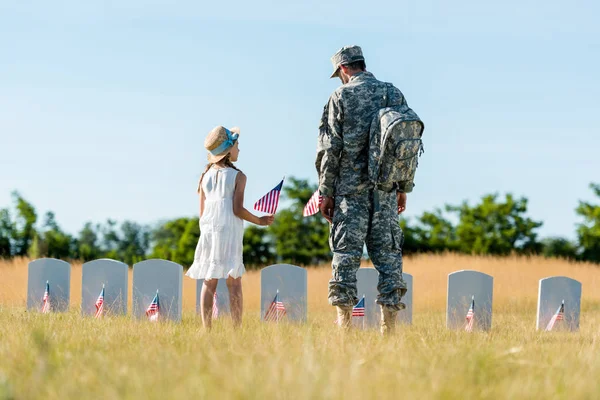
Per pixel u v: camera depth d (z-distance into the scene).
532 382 6.03
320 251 72.44
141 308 14.62
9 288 22.28
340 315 10.89
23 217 70.19
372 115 10.64
